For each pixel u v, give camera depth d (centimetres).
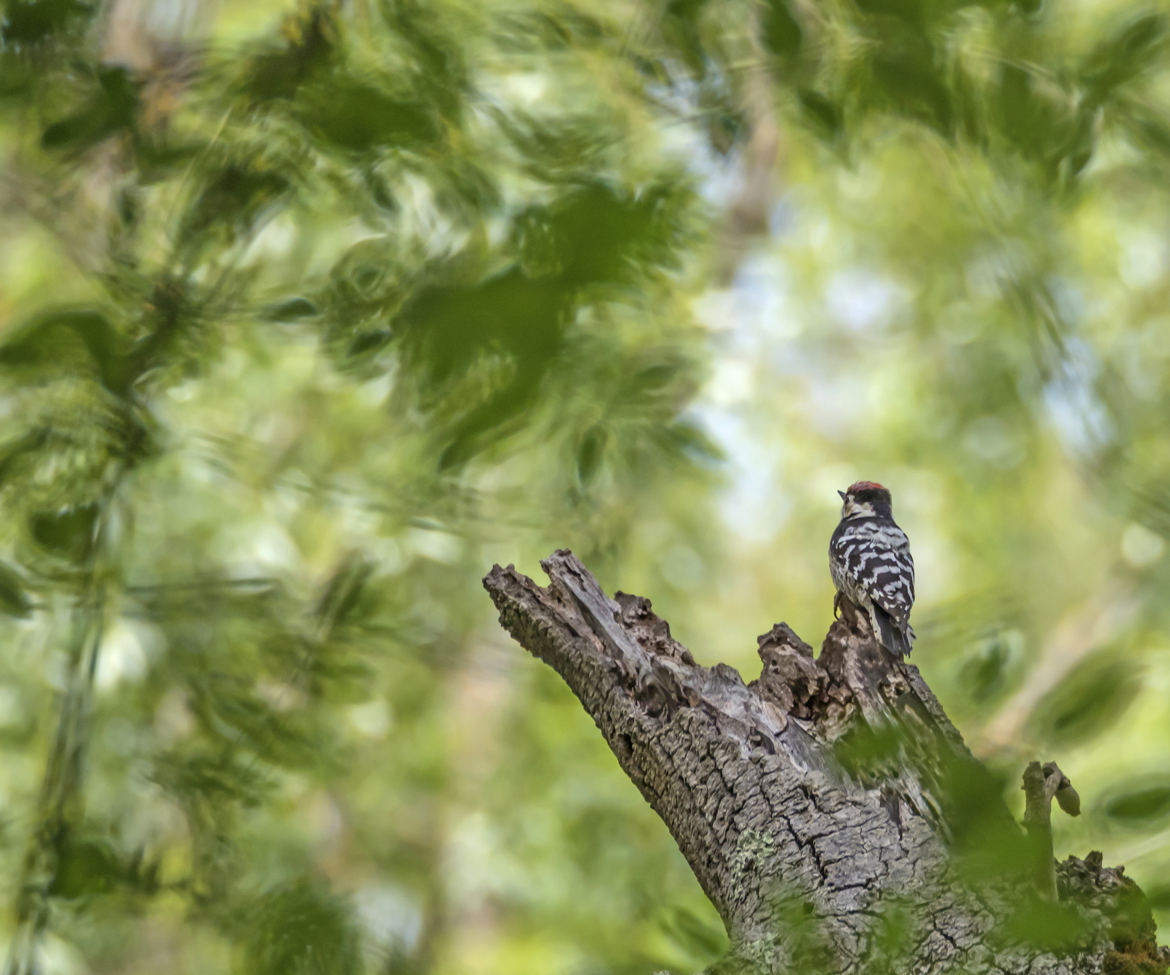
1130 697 652
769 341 2052
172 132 669
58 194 734
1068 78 514
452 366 386
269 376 1185
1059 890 474
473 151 605
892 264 1970
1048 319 755
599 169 591
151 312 625
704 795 564
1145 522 793
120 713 1068
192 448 941
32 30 614
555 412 668
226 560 1227
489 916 1861
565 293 378
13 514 763
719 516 1961
